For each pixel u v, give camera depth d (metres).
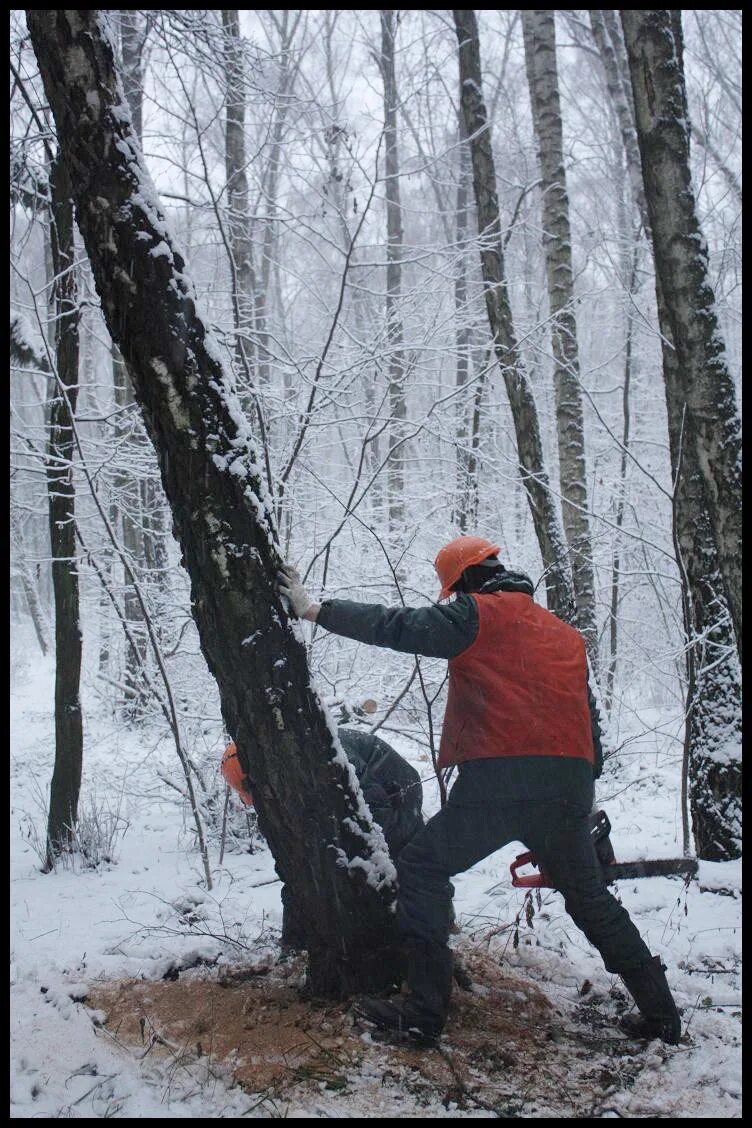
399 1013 3.06
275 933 4.00
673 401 5.47
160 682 6.61
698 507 5.38
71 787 5.60
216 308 7.68
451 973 3.08
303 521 6.96
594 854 3.15
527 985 3.48
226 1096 2.81
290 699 3.04
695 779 5.15
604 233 10.37
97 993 3.46
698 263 4.26
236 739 3.13
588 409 11.70
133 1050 3.11
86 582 8.68
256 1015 3.22
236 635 3.01
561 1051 3.04
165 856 5.64
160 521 8.12
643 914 4.25
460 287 8.55
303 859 3.13
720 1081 2.84
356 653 7.32
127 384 10.68
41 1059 3.04
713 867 4.74
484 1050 3.01
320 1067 2.91
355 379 6.39
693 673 5.23
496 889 4.55
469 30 7.00
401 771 3.67
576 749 3.05
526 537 10.70
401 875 3.11
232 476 2.99
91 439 6.55
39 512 5.92
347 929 3.15
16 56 5.55
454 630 3.04
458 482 8.86
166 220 3.01
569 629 3.23
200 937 3.94
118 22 6.52
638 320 8.65
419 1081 2.85
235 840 5.73
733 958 3.72
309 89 7.61
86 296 7.43
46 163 6.27
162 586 6.79
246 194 8.30
